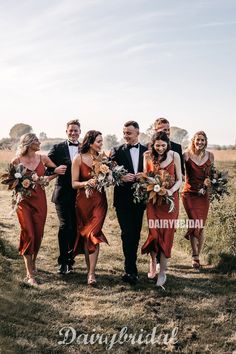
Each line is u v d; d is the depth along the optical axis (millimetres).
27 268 6527
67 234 6930
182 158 7188
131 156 6762
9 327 4973
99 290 6320
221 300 6094
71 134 6980
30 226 6453
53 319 5363
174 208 6590
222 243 7957
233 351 4855
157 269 7312
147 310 5719
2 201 13648
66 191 6906
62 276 6855
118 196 6785
